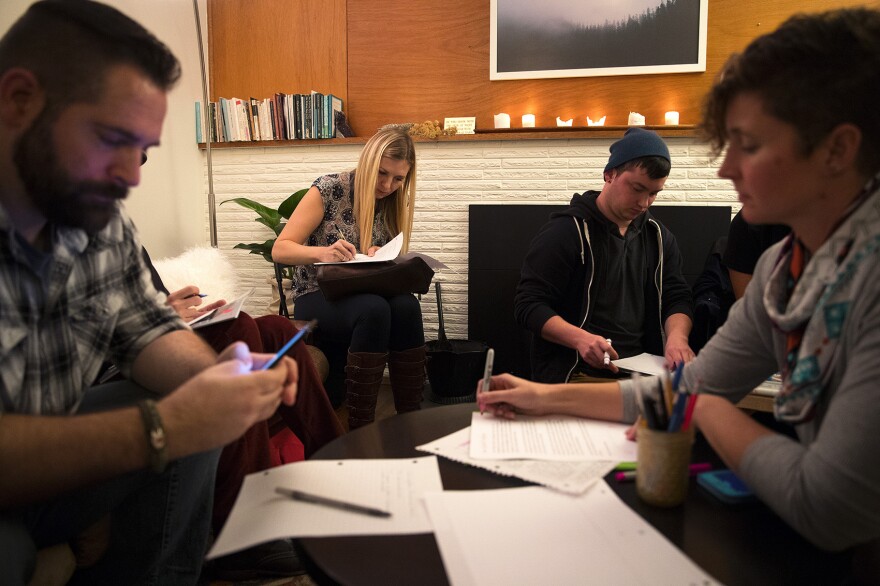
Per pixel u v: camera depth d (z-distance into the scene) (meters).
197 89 3.61
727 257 1.94
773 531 0.68
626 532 0.65
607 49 3.27
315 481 0.77
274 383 0.79
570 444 0.89
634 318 2.03
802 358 0.73
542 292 1.92
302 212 2.35
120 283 1.04
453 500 0.72
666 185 3.16
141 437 0.71
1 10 2.28
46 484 0.70
